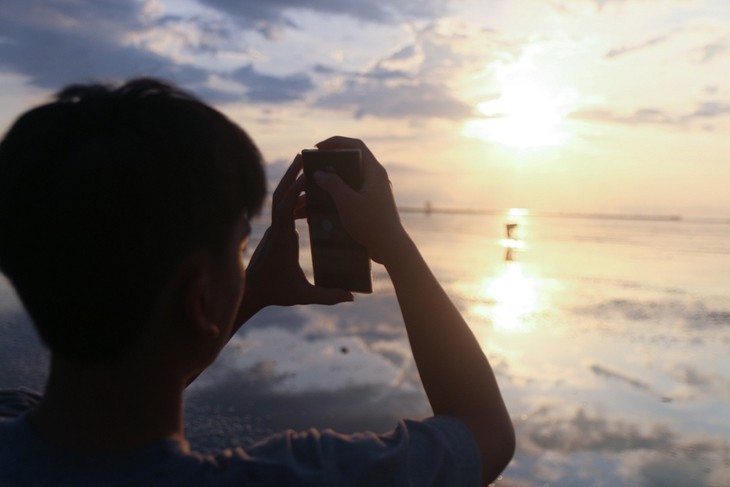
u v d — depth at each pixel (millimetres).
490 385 819
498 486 6930
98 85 666
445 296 854
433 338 827
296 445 691
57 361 663
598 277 30469
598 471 7387
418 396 10227
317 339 14164
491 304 20359
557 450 8016
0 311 14766
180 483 636
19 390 869
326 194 938
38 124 627
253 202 703
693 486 7012
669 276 31828
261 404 9578
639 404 10047
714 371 12242
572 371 12078
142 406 652
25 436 659
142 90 659
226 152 665
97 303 599
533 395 10430
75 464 638
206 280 649
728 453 7961
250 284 1017
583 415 9438
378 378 11242
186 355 677
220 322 689
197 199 624
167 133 619
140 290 608
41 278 598
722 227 139000
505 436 787
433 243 52531
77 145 611
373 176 885
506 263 36406
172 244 615
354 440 701
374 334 14828
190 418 8875
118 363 634
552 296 22891
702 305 21375
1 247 607
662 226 136750
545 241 63969
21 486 628
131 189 596
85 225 589
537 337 15258
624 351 13938
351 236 865
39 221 593
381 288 21719
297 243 1031
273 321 16016
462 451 727
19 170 605
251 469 647
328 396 10125
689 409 9859
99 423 647
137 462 639
